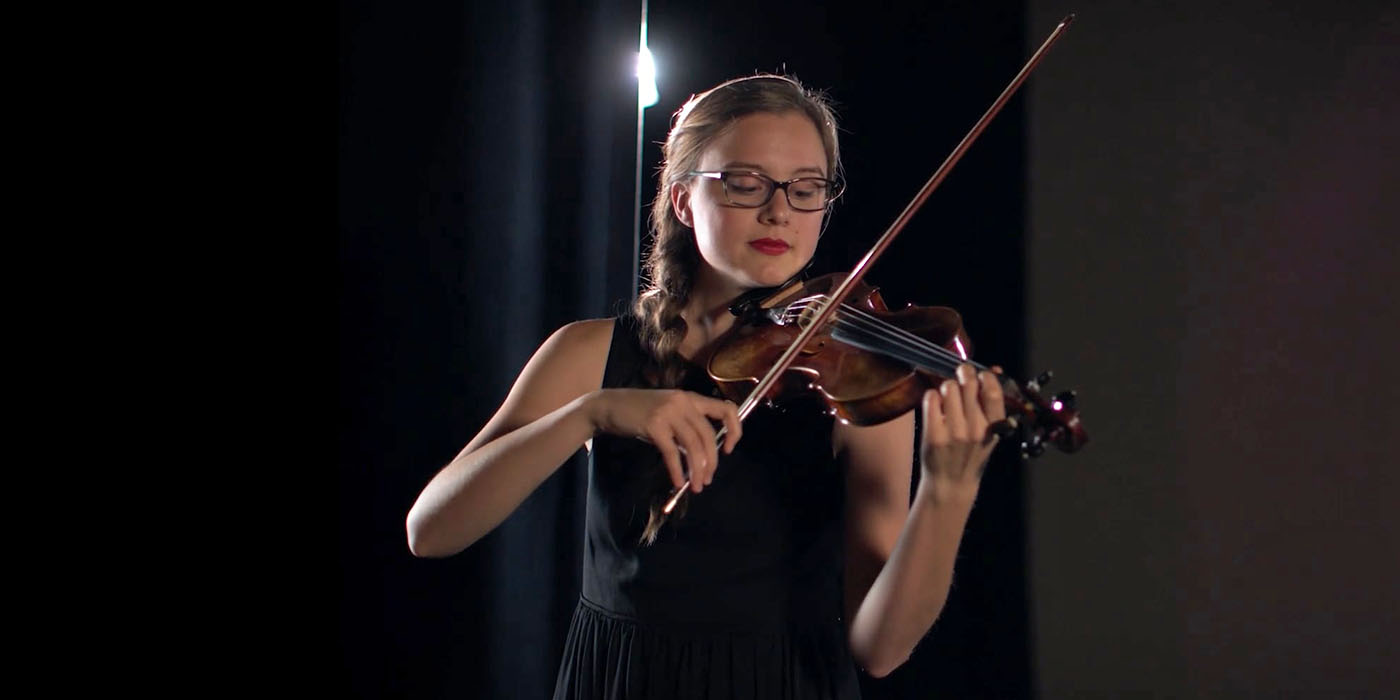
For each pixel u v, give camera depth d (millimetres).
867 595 1980
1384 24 3574
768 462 2154
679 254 2365
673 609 2107
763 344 2195
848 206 3777
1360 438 3570
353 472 3016
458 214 3197
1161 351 3674
